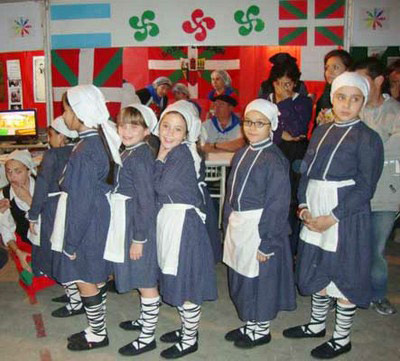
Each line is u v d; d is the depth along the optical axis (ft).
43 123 18.12
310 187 8.01
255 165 7.75
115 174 7.76
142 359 8.32
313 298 8.88
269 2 12.60
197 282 7.82
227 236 8.28
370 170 7.43
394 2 12.44
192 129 7.91
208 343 8.87
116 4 12.76
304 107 10.78
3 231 10.30
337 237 7.68
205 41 12.83
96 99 7.35
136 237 7.61
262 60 18.01
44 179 8.91
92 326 8.54
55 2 12.89
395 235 14.57
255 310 8.05
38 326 9.45
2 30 13.21
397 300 10.62
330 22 12.64
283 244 8.07
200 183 8.96
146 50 17.84
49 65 13.28
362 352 8.52
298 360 8.30
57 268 8.13
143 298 8.25
